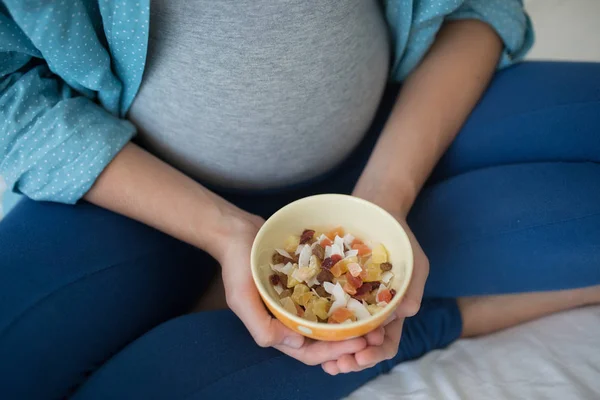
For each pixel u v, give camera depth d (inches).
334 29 28.0
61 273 27.8
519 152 35.0
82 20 26.1
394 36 34.5
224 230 29.2
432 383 29.7
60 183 28.9
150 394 26.2
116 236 30.0
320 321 23.3
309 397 28.4
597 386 29.2
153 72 28.8
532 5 56.4
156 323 31.8
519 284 31.7
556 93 34.1
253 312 25.2
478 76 35.3
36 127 27.9
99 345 28.8
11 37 26.6
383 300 23.0
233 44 27.0
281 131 30.2
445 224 32.2
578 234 29.6
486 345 32.9
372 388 30.2
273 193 35.9
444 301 34.7
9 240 28.3
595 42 52.4
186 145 31.4
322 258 25.3
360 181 32.5
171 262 32.3
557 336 32.3
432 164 33.6
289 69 28.0
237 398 27.0
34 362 26.5
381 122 39.2
